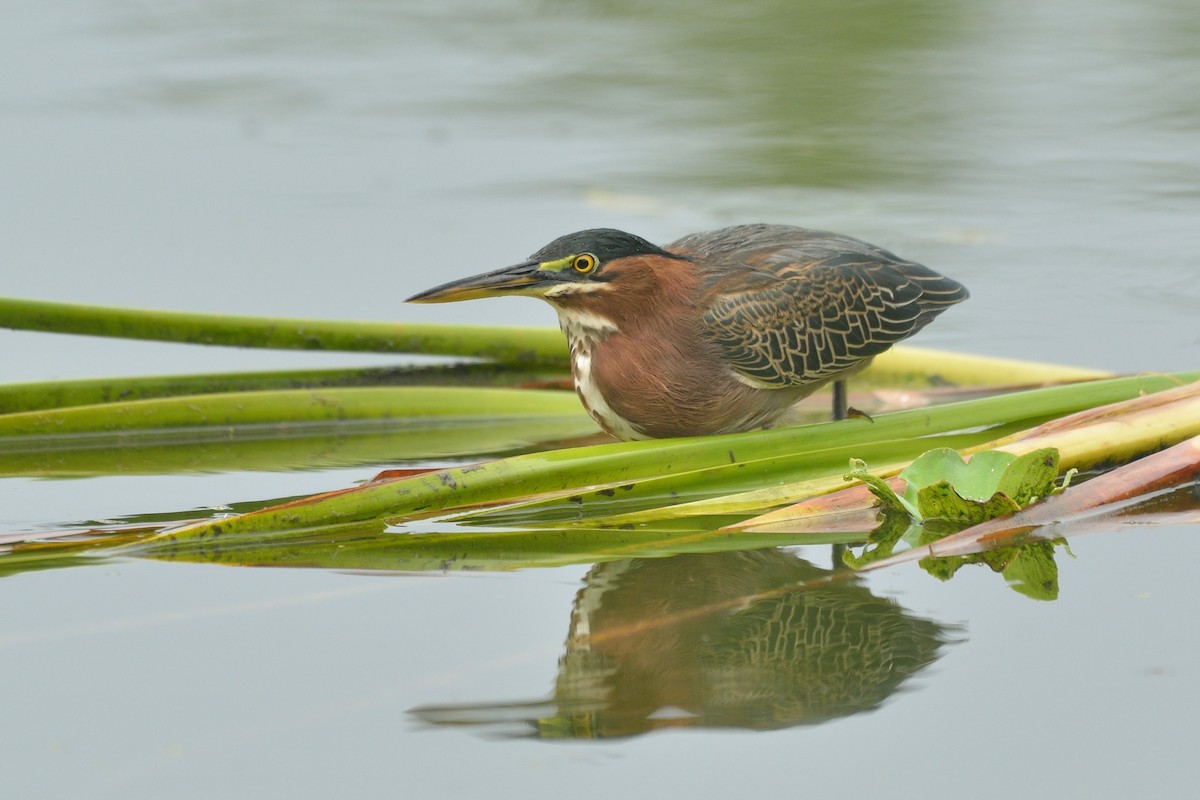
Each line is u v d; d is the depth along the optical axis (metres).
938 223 17.02
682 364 9.91
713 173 18.95
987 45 25.55
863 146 20.23
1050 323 14.22
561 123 21.59
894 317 10.84
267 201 18.09
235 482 10.31
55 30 27.50
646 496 9.31
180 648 6.93
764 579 7.98
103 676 6.60
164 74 24.28
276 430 11.80
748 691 6.51
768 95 22.75
